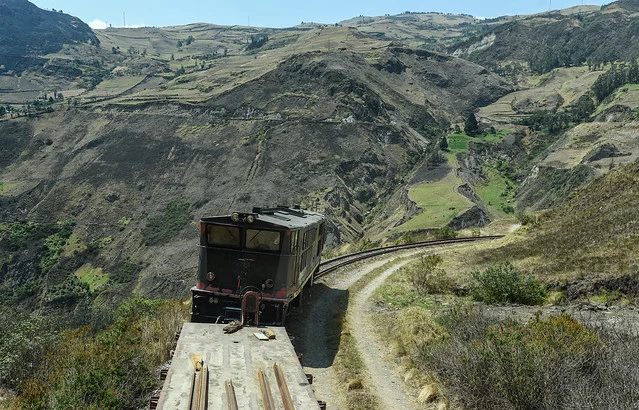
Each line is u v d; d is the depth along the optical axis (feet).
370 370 41.68
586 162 423.64
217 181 511.40
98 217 497.87
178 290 365.81
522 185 489.26
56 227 492.54
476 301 66.49
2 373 44.34
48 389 36.52
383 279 85.25
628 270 62.34
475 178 517.55
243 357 27.73
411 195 419.13
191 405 21.77
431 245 139.03
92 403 31.78
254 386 24.18
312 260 64.13
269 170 512.22
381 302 67.21
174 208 485.56
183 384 23.93
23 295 418.72
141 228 467.52
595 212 106.63
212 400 22.39
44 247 465.88
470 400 32.91
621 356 31.14
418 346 43.01
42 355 47.42
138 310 65.10
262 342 30.58
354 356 44.24
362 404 34.88
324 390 37.58
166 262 408.87
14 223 506.07
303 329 52.16
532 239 105.60
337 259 101.71
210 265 45.96
